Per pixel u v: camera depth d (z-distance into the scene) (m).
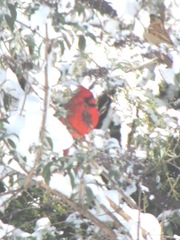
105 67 8.73
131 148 8.02
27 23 7.71
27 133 6.93
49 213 10.06
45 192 8.45
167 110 9.53
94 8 8.41
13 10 7.00
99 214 8.30
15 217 10.21
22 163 7.20
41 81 7.59
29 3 7.46
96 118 8.20
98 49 8.85
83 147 7.47
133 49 9.11
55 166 7.16
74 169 7.41
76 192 7.78
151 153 8.82
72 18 7.59
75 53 8.33
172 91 10.44
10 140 6.98
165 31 9.65
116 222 8.42
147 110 9.37
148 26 9.09
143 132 9.09
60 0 7.66
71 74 8.14
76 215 9.23
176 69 9.30
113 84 8.89
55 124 7.10
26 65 7.44
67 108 8.11
